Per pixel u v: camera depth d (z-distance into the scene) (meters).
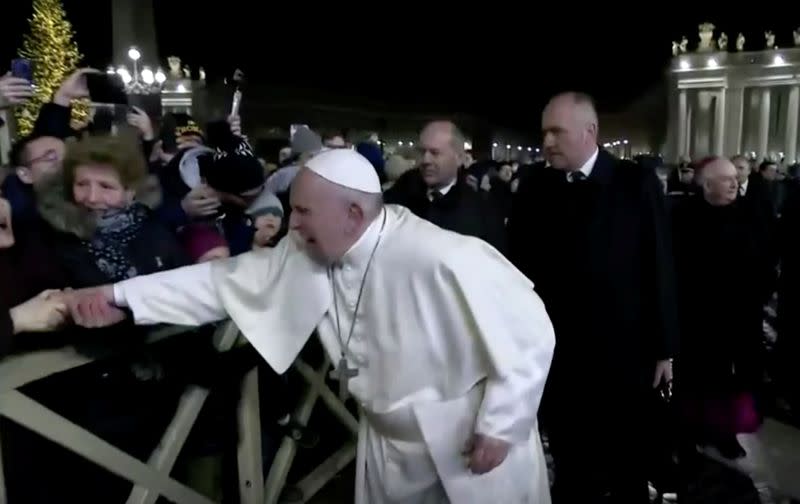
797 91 32.69
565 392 3.00
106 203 2.07
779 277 4.32
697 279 3.69
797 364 4.26
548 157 2.94
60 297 1.81
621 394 2.91
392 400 1.92
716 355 3.69
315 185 1.81
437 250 1.83
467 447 1.87
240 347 2.23
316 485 2.88
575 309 2.90
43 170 2.42
